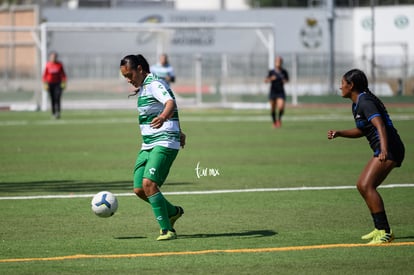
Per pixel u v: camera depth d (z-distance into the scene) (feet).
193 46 481.46
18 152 167.63
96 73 420.77
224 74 366.63
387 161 73.67
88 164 146.30
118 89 419.33
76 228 85.56
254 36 492.54
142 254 71.92
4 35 371.15
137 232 83.25
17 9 365.20
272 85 231.30
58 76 269.03
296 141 191.21
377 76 420.36
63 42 453.17
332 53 369.91
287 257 70.44
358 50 520.42
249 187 116.78
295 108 336.08
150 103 76.59
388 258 69.92
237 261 69.00
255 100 371.76
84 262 68.80
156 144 77.15
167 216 78.79
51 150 171.94
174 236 79.25
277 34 506.89
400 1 549.13
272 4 633.20
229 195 109.29
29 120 266.57
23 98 353.51
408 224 86.74
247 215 93.50
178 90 454.40
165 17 480.23
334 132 75.15
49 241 78.43
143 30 323.98
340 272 65.10
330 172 133.18
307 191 112.68
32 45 365.81
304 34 510.17
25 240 79.00
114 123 255.09
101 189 114.93
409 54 510.99
